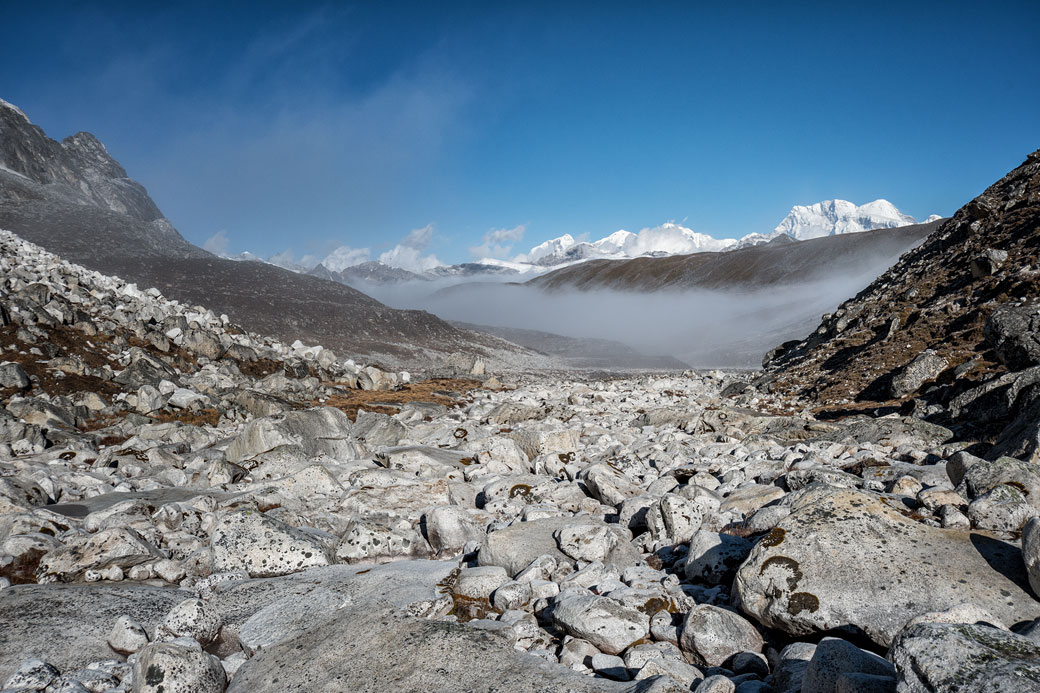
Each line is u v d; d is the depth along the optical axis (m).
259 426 20.14
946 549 6.42
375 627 6.86
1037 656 4.08
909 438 17.47
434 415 34.44
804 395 35.47
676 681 5.29
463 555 10.02
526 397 41.75
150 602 8.30
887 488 11.02
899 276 48.75
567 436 20.28
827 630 5.95
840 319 45.38
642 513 10.65
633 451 18.73
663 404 36.41
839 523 6.73
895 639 4.60
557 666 5.98
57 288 39.97
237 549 9.65
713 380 53.69
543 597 7.76
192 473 18.36
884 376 32.53
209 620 6.98
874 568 6.22
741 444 18.19
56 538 10.08
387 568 9.30
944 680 3.97
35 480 14.05
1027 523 6.02
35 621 7.54
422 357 110.62
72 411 26.72
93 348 34.97
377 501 13.55
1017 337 21.45
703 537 8.17
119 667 6.54
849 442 16.58
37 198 158.38
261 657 6.70
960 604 5.37
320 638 6.84
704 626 6.30
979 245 40.88
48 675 6.25
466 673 5.91
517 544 9.30
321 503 13.45
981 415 17.36
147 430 24.34
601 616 6.71
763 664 6.03
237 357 41.94
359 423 25.66
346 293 149.38
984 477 8.20
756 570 6.62
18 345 31.72
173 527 11.35
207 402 30.17
